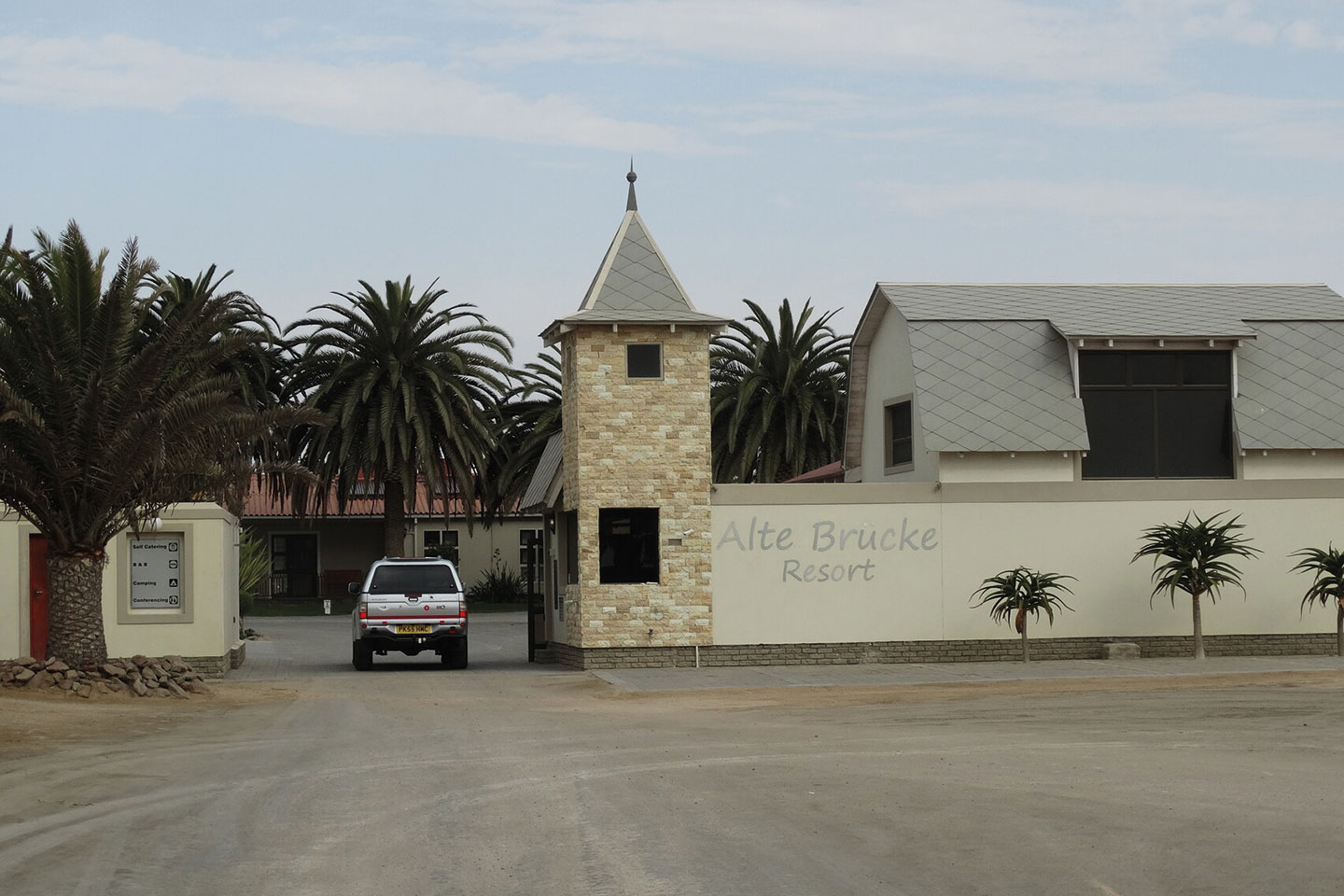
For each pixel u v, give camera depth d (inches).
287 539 2345.0
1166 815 394.6
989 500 1032.2
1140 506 1043.9
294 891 316.8
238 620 1173.1
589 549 995.9
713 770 500.1
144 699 783.1
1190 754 532.1
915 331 1101.7
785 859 344.2
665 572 1000.9
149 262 816.3
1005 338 1105.4
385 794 450.9
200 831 389.4
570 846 364.8
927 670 955.3
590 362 1002.1
